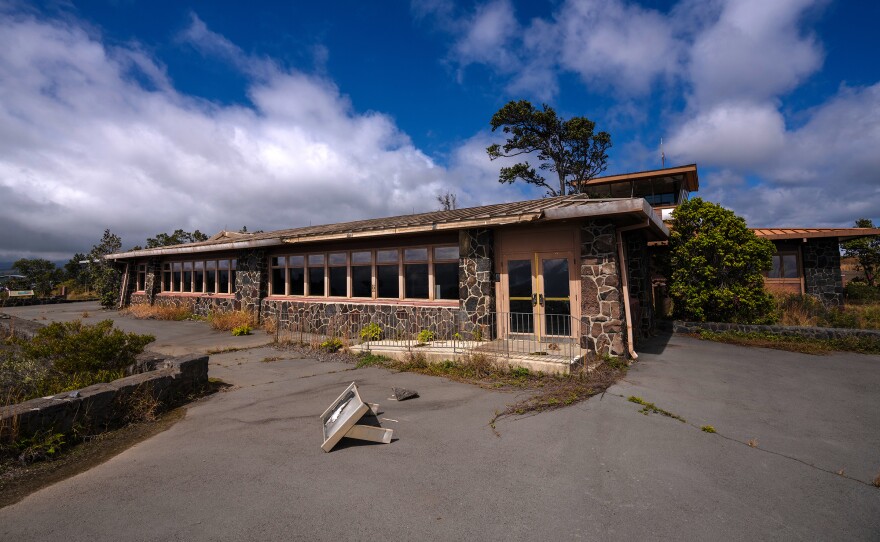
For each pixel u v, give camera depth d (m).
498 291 10.20
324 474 3.84
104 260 25.91
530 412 5.44
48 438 4.50
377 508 3.26
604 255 8.63
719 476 3.76
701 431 4.79
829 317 11.71
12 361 7.06
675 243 12.16
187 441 4.76
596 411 5.42
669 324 11.89
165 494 3.53
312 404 6.07
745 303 11.09
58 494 3.58
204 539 2.89
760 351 9.31
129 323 16.55
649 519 3.09
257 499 3.42
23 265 33.97
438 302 11.19
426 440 4.62
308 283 14.63
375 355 9.36
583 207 8.30
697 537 2.89
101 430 5.12
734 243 11.20
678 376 7.19
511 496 3.42
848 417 5.26
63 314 20.22
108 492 3.59
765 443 4.48
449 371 7.85
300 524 3.05
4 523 3.13
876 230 14.48
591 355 8.21
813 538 2.91
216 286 18.33
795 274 15.95
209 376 7.93
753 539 2.88
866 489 3.56
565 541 2.84
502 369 7.64
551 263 9.62
